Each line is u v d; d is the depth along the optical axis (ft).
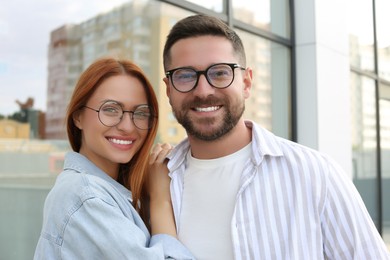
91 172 5.36
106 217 4.71
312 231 4.96
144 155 5.69
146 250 4.64
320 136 15.81
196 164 5.53
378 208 22.18
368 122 21.56
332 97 16.66
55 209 4.80
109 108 5.28
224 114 5.18
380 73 22.86
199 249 5.13
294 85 16.28
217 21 5.28
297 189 5.08
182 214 5.39
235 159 5.37
